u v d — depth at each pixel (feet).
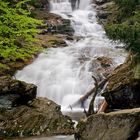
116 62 59.93
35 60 61.72
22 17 50.57
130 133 23.88
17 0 67.41
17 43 55.21
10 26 50.83
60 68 60.39
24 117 37.76
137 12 35.81
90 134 26.68
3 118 37.86
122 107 37.73
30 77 58.95
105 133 25.45
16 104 39.78
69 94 55.83
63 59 62.75
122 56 61.57
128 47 34.37
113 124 25.04
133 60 37.19
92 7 89.97
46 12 84.33
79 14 87.81
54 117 37.52
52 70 60.13
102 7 88.43
